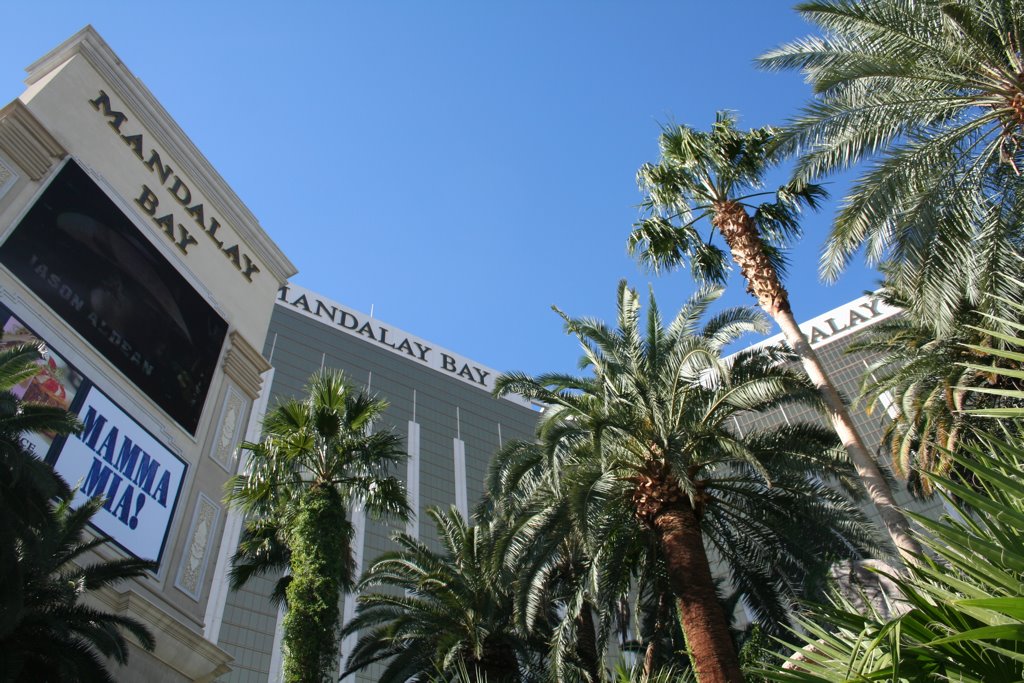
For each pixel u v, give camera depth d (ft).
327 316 353.72
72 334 95.04
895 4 61.93
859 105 63.62
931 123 63.46
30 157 100.22
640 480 69.26
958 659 16.10
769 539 73.41
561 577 92.12
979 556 16.70
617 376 75.05
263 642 233.35
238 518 253.65
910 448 88.53
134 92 122.01
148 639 74.64
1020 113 57.11
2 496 60.95
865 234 65.82
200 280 121.08
